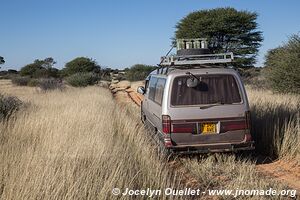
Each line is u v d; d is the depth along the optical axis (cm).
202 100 828
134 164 708
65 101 1864
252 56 3762
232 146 823
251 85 2639
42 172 579
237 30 3638
